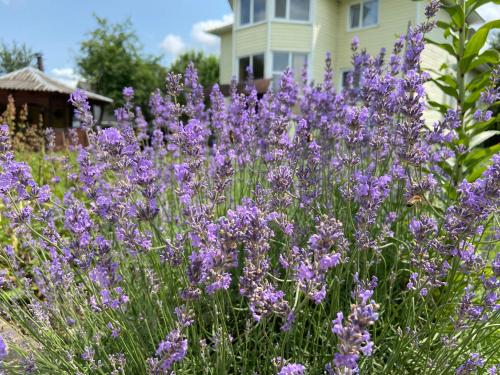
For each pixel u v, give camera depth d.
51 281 2.27
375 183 1.98
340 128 3.24
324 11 15.48
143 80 29.12
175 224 3.03
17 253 3.45
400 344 1.90
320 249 1.38
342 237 2.01
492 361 2.15
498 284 1.84
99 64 28.23
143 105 28.52
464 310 1.83
